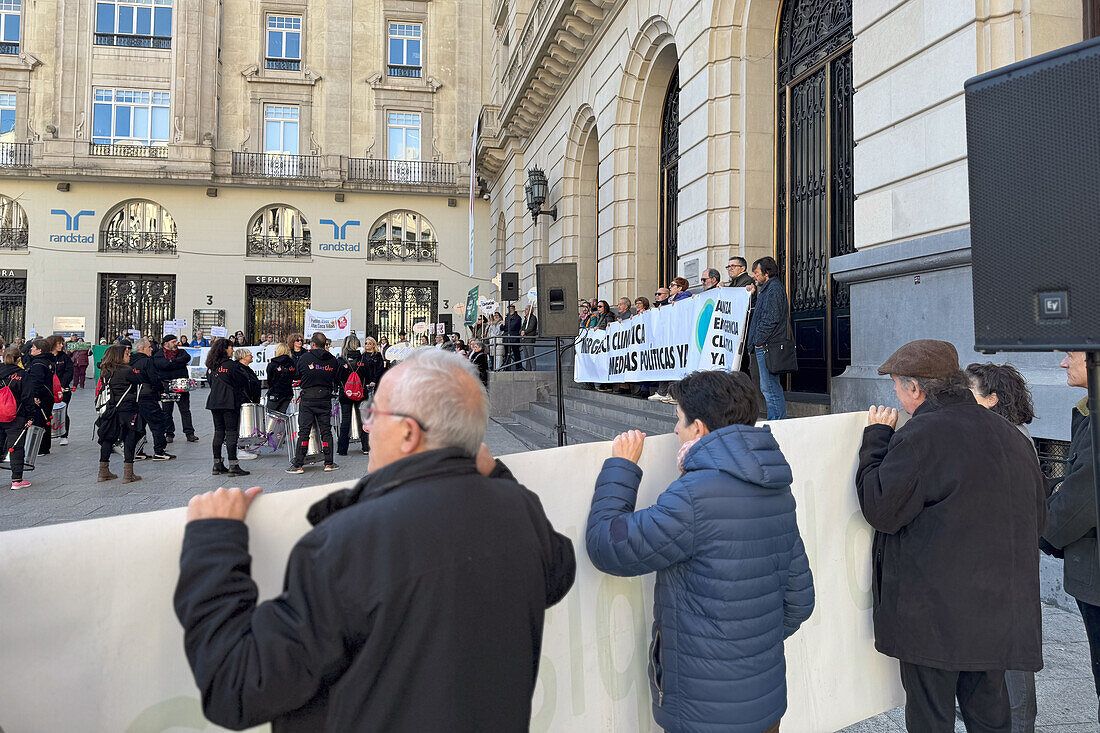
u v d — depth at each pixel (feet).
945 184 17.01
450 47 90.07
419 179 88.84
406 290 89.71
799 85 28.22
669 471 7.06
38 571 4.09
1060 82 4.46
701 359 22.56
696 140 31.37
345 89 86.99
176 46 81.00
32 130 80.69
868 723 8.98
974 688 6.89
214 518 4.04
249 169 84.43
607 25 42.86
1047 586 13.51
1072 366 7.47
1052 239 4.50
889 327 18.88
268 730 4.64
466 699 3.59
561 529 6.33
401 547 3.59
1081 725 8.71
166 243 83.15
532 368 49.98
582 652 6.42
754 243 29.50
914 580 6.70
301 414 26.91
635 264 41.52
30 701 4.03
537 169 57.82
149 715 4.44
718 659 5.47
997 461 6.61
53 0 81.41
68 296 80.33
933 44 17.43
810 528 7.90
